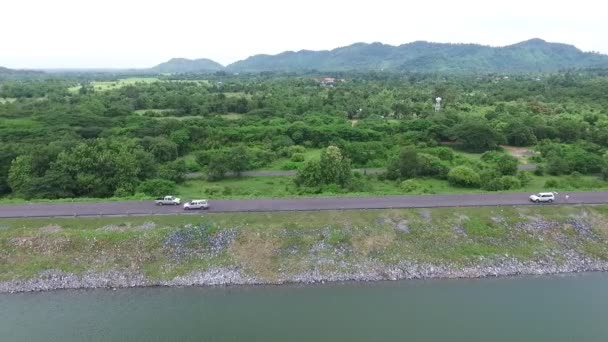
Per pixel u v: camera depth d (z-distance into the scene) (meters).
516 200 60.03
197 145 98.88
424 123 109.56
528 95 178.50
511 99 169.75
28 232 50.75
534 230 53.47
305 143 101.94
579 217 55.75
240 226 52.41
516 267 49.06
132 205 58.41
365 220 54.03
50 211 55.94
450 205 57.78
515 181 70.44
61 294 44.81
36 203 59.06
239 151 81.69
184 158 91.75
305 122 112.50
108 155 70.06
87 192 67.00
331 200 60.03
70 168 66.94
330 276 47.38
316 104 141.62
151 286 46.16
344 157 76.94
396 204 58.19
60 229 51.41
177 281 46.50
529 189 68.88
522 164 88.06
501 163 78.62
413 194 62.94
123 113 125.06
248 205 58.12
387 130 108.69
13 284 45.62
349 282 46.88
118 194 65.31
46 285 45.75
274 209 56.50
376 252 50.00
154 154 86.31
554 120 116.12
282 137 102.62
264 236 51.12
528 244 51.75
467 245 51.19
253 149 92.44
